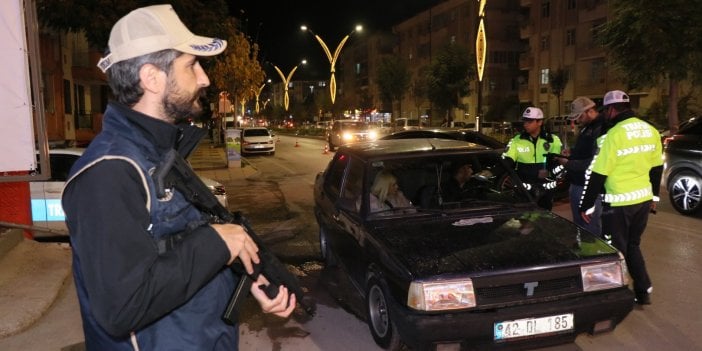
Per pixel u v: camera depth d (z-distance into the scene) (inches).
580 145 215.6
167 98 60.9
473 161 203.5
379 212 177.6
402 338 140.9
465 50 1379.2
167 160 56.9
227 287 63.3
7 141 217.8
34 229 268.4
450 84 1359.5
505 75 2057.1
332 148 1078.4
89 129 908.6
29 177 220.1
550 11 1747.0
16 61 214.8
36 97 218.4
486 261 141.6
